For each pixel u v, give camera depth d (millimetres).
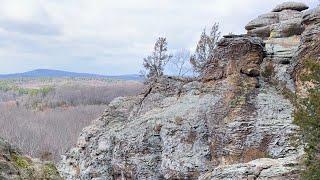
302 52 28188
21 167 7223
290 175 18797
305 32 28938
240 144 25922
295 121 16047
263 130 25734
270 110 26766
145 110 34031
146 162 29812
